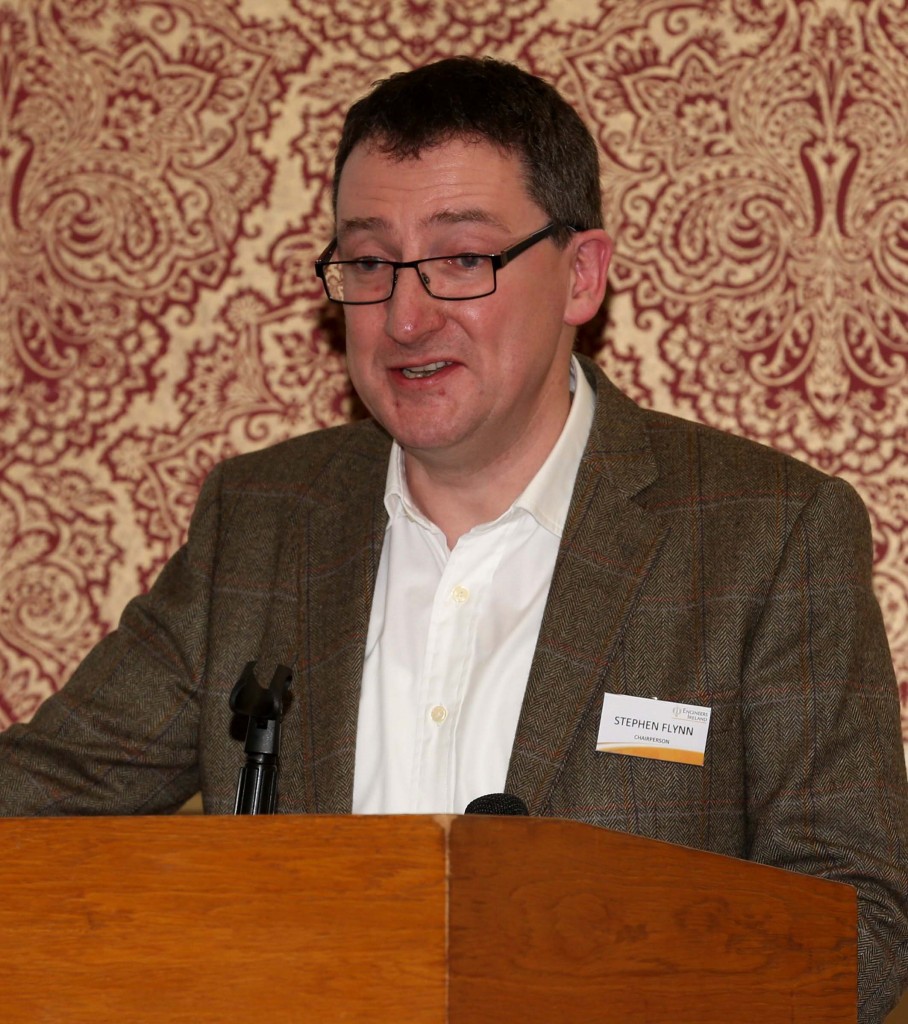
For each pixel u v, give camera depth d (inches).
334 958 121.0
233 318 365.4
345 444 273.3
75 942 129.0
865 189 362.9
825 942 167.8
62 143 372.2
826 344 357.7
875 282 359.6
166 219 369.1
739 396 356.2
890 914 209.3
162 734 252.7
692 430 257.3
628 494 245.4
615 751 224.2
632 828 221.8
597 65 366.6
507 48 368.2
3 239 370.0
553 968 128.3
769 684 227.6
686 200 362.3
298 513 263.1
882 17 368.2
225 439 362.0
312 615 250.4
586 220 247.9
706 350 357.7
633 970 138.2
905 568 349.1
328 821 123.7
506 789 222.4
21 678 355.9
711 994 148.6
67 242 369.1
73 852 131.0
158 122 371.9
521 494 249.3
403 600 251.4
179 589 263.3
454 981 117.5
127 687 255.0
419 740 237.3
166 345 365.7
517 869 125.4
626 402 262.7
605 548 239.8
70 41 373.7
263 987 122.9
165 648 257.3
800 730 224.4
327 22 372.5
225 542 263.4
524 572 248.5
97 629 357.4
